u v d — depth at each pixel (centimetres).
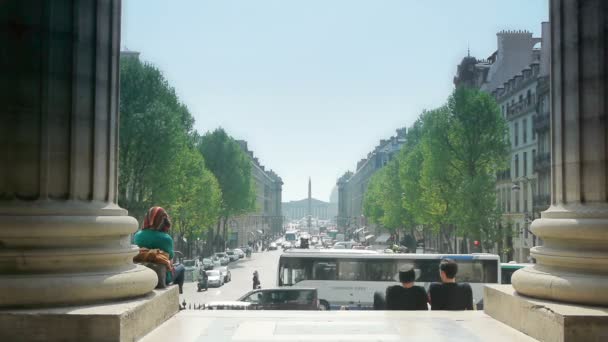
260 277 6962
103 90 630
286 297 2466
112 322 533
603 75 625
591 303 596
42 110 587
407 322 722
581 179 635
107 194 637
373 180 14125
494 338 623
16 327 528
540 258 662
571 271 626
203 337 624
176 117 4903
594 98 629
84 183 609
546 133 6306
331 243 15175
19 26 585
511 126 7500
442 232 7525
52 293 559
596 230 607
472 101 5753
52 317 530
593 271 613
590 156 630
